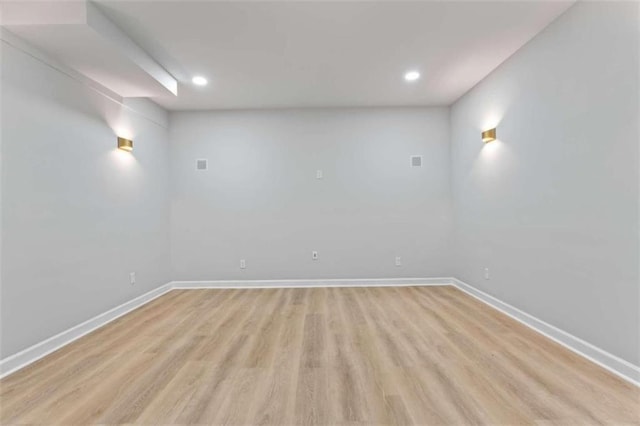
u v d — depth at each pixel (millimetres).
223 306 4094
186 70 3666
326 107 5090
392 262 5145
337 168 5137
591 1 2428
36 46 2699
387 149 5129
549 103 2895
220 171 5141
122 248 3895
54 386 2203
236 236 5156
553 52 2826
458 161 4824
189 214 5152
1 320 2393
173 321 3539
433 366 2420
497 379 2225
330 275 5148
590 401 1958
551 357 2545
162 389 2146
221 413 1890
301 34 2969
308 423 1797
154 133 4691
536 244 3111
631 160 2160
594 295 2463
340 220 5152
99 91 3518
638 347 2141
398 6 2588
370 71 3773
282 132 5133
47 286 2791
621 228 2240
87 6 2416
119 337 3088
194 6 2537
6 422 1832
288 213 5152
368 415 1856
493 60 3561
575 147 2613
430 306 3977
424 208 5152
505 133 3594
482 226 4160
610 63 2287
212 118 5125
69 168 3078
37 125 2729
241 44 3121
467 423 1780
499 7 2625
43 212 2773
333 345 2822
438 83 4180
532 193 3154
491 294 3980
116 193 3801
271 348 2775
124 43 2873
